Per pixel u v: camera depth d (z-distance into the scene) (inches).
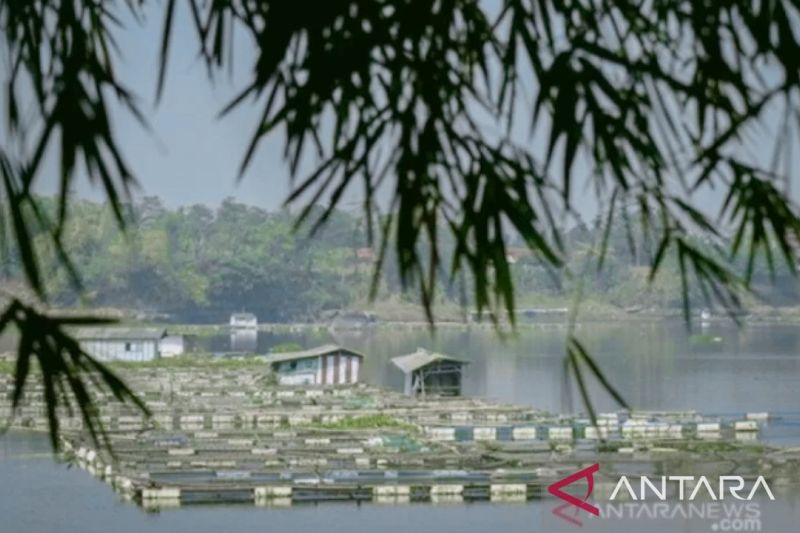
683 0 196.4
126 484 1684.3
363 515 1606.8
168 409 2652.6
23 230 162.6
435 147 177.2
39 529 1465.3
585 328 5477.4
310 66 171.8
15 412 168.4
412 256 175.8
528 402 3149.6
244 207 5354.3
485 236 176.9
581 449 2097.7
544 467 1868.8
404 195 175.8
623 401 196.5
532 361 4591.5
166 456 2012.8
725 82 193.9
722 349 4877.0
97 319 170.4
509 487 1697.8
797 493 1631.4
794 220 199.2
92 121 165.3
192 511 1616.6
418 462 1994.3
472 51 187.2
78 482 1728.6
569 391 198.5
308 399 3038.9
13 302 167.0
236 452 2101.4
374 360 4790.8
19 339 166.2
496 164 177.6
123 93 171.2
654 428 2359.7
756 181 197.2
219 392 3127.5
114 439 2178.9
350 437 2349.9
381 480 1779.0
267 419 2632.9
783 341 5403.5
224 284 5275.6
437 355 3282.5
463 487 1695.4
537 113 181.8
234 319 5546.3
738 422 2480.3
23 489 1675.7
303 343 5408.5
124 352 3563.0
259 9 192.9
